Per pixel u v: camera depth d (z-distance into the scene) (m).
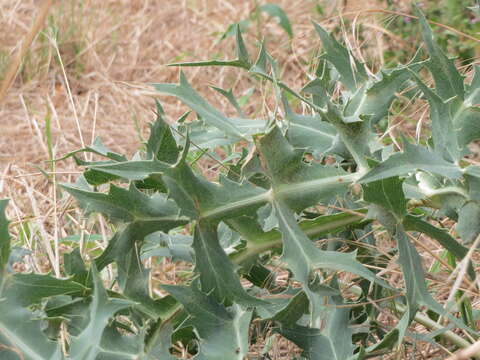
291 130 0.81
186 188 0.67
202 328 0.69
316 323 0.78
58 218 1.23
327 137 0.82
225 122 0.81
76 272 0.75
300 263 0.68
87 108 2.14
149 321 0.73
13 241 1.26
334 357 0.74
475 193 0.72
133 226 0.70
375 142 0.85
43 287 0.65
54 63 2.37
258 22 2.43
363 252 0.88
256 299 0.69
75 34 2.46
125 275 0.72
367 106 0.85
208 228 0.69
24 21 2.65
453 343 0.83
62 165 1.74
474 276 0.75
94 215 1.13
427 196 0.77
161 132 0.78
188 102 0.78
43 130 1.99
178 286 0.69
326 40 0.91
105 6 2.81
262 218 0.82
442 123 0.73
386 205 0.71
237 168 0.85
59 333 0.82
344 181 0.72
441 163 0.70
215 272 0.69
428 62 0.77
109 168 0.67
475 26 1.92
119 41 2.59
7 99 2.18
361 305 0.81
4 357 0.61
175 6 2.91
